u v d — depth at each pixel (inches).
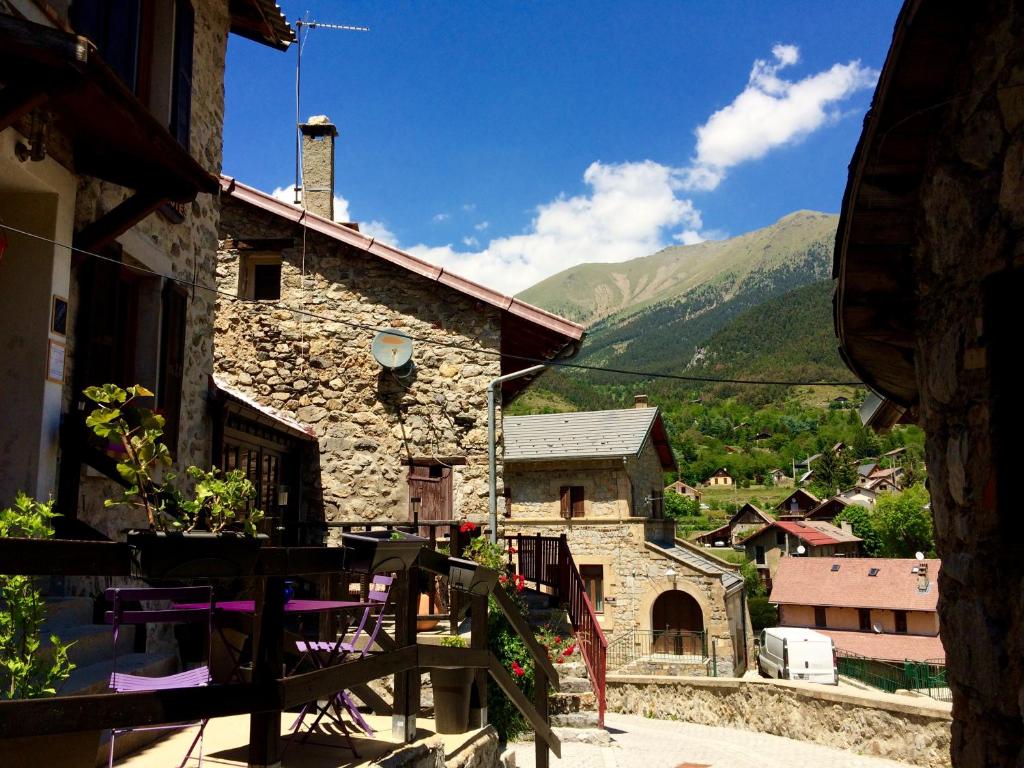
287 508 461.1
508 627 386.3
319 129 573.9
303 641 188.1
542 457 978.7
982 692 123.3
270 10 354.9
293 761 166.6
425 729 219.0
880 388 194.1
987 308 118.3
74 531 193.8
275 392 479.5
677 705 563.2
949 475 134.5
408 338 471.5
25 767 106.3
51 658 164.1
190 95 287.3
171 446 263.1
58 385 206.2
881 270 151.6
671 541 1136.8
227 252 494.0
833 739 445.7
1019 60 107.0
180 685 141.2
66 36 148.7
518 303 472.7
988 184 117.1
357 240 483.5
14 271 203.0
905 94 126.6
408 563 178.5
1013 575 112.4
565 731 428.8
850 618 1523.1
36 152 187.8
